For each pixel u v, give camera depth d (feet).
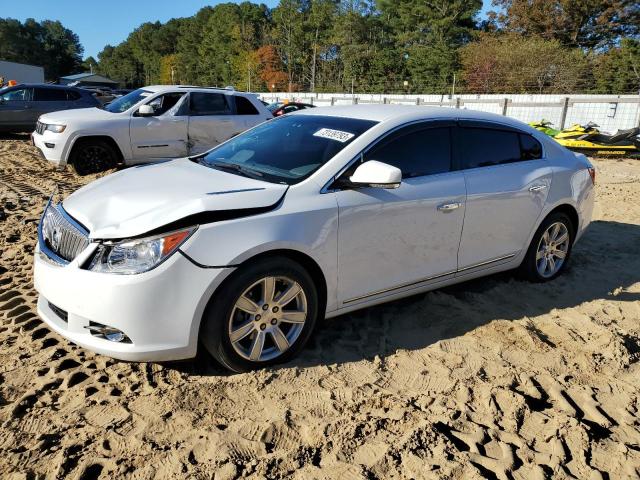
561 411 9.59
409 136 12.10
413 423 8.93
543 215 14.64
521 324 12.57
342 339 11.62
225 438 8.38
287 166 11.35
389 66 186.60
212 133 32.60
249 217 9.57
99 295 8.83
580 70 131.54
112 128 29.58
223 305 9.32
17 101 49.42
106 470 7.65
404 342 11.66
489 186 13.14
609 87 127.95
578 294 14.97
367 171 10.34
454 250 12.76
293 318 10.27
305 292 10.25
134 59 506.07
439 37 179.22
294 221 9.95
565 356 11.45
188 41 384.06
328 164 10.94
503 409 9.53
